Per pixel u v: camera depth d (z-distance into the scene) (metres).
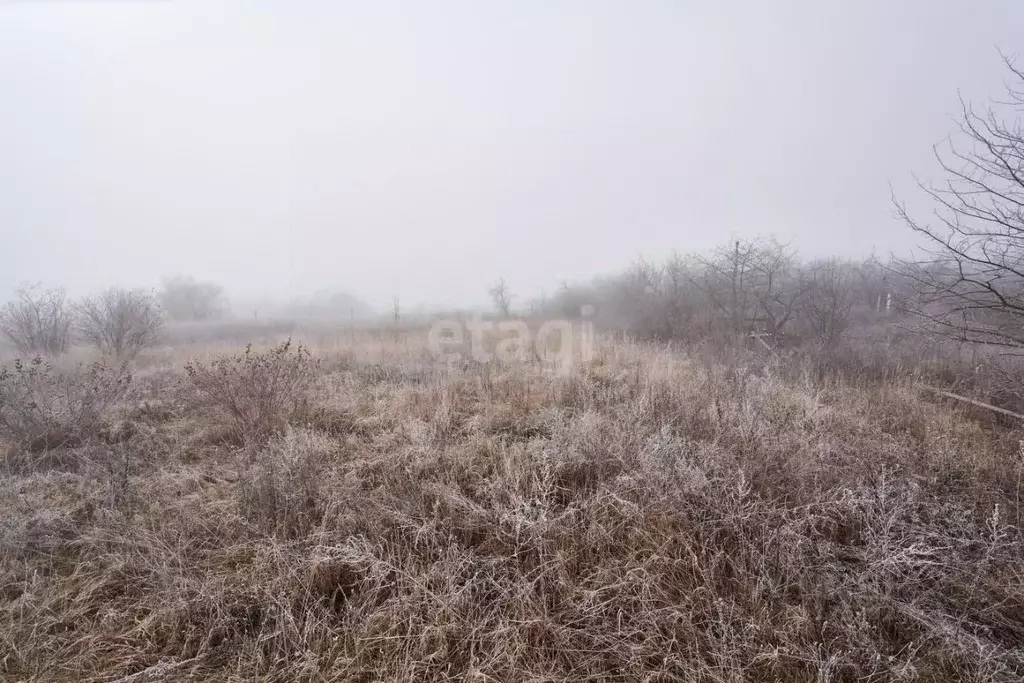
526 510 3.02
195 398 5.02
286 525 3.09
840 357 7.32
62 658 2.32
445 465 3.74
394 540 2.99
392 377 6.69
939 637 2.30
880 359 6.99
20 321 8.69
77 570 2.86
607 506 3.12
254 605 2.60
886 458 3.57
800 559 2.62
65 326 9.05
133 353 9.01
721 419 3.93
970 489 3.32
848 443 3.74
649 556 2.78
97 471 3.83
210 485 3.74
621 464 3.48
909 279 5.20
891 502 2.87
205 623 2.49
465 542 2.99
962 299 4.43
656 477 3.17
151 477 3.86
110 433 4.77
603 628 2.41
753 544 2.75
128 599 2.68
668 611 2.44
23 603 2.58
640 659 2.26
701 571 2.61
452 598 2.49
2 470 3.94
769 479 3.21
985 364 5.52
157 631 2.47
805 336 8.87
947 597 2.52
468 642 2.35
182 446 4.44
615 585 2.56
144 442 4.49
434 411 4.89
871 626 2.34
